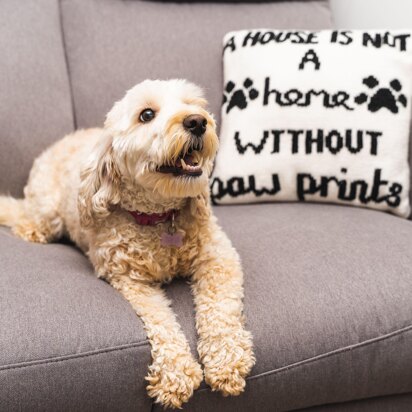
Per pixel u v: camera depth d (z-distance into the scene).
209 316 1.41
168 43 2.19
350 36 2.03
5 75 2.07
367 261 1.61
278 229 1.83
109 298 1.46
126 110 1.52
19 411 1.26
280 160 2.01
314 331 1.43
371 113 1.95
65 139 2.05
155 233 1.59
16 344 1.28
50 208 1.92
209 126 1.48
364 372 1.48
